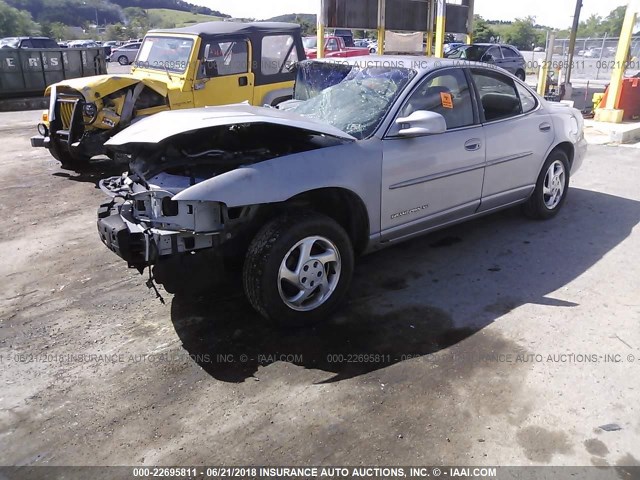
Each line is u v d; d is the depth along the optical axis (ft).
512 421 9.05
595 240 16.55
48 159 29.63
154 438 8.87
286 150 12.27
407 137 13.01
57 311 12.99
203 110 13.03
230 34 26.73
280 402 9.63
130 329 12.10
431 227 14.43
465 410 9.32
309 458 8.39
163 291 13.87
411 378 10.20
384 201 12.87
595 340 11.28
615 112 34.58
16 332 12.10
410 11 47.75
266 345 11.35
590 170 24.94
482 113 15.15
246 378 10.31
